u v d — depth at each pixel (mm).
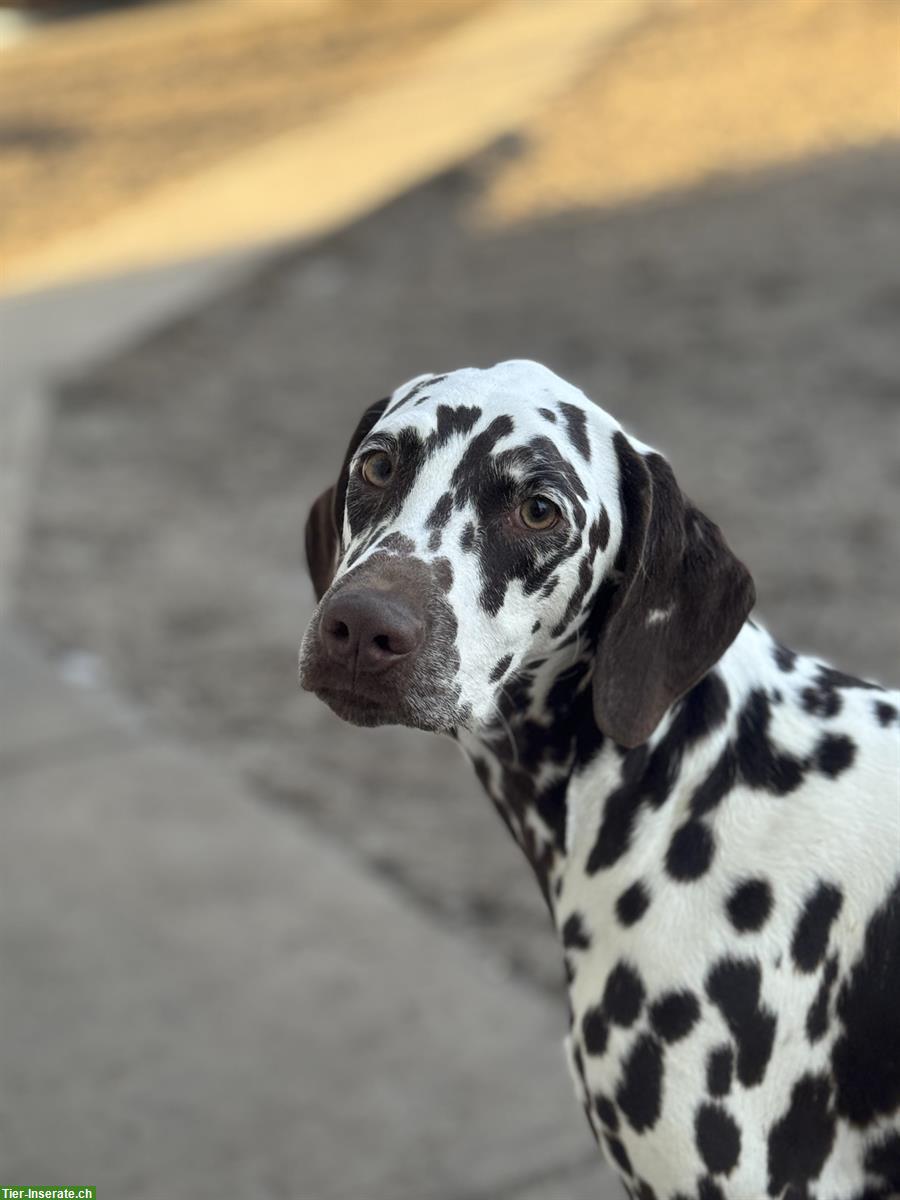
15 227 4145
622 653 746
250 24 6953
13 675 1845
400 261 3484
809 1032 731
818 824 745
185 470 2480
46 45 6977
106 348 3096
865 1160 753
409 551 717
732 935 730
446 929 1345
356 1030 1225
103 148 4887
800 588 1845
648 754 768
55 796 1586
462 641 708
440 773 1601
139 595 2041
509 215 3684
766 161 3717
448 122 4508
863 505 2057
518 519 730
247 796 1571
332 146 4477
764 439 2316
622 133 4129
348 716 710
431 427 743
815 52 4543
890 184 3412
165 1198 1071
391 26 6473
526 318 2998
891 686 1607
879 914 734
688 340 2762
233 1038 1224
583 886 771
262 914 1376
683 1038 727
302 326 3158
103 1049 1218
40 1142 1126
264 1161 1102
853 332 2684
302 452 2518
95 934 1359
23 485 2449
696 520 760
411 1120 1134
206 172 4422
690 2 5594
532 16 6113
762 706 772
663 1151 734
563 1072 1171
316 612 722
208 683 1805
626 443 761
